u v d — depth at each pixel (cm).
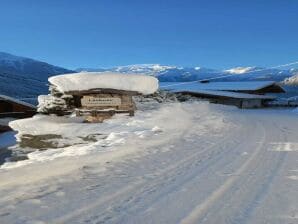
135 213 395
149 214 391
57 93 1322
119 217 382
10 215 389
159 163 687
